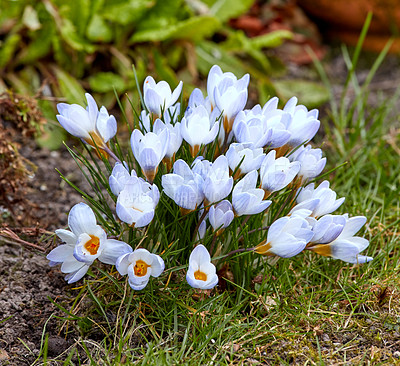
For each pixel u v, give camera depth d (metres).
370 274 1.37
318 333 1.30
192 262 1.25
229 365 1.26
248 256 1.31
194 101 1.33
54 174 1.53
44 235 1.40
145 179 1.32
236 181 1.30
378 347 1.29
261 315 1.32
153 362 1.26
